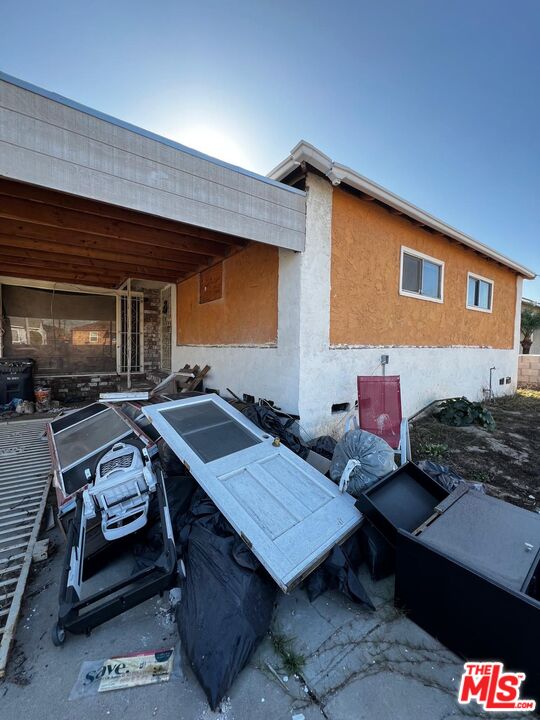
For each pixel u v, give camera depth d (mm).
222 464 2543
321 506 2262
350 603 1931
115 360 8203
